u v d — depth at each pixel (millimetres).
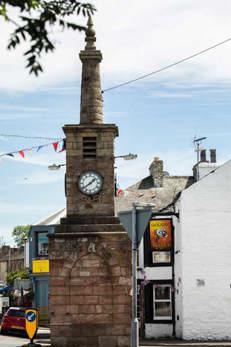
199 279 34969
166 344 31750
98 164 24875
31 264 45062
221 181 35781
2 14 7969
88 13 8250
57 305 24125
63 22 8078
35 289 44625
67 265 24219
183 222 35438
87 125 24969
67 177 24859
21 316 35906
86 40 25750
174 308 36469
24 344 29094
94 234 24250
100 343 23922
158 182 43031
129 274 24141
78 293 24125
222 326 34594
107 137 25031
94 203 24719
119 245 24250
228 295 34844
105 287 24125
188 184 43375
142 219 15984
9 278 62750
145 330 36406
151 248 36812
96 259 24250
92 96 25375
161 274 36781
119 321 23969
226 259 35125
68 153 24953
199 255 35156
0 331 36938
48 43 7855
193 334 34625
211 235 35344
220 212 35562
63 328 23984
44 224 46312
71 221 24609
